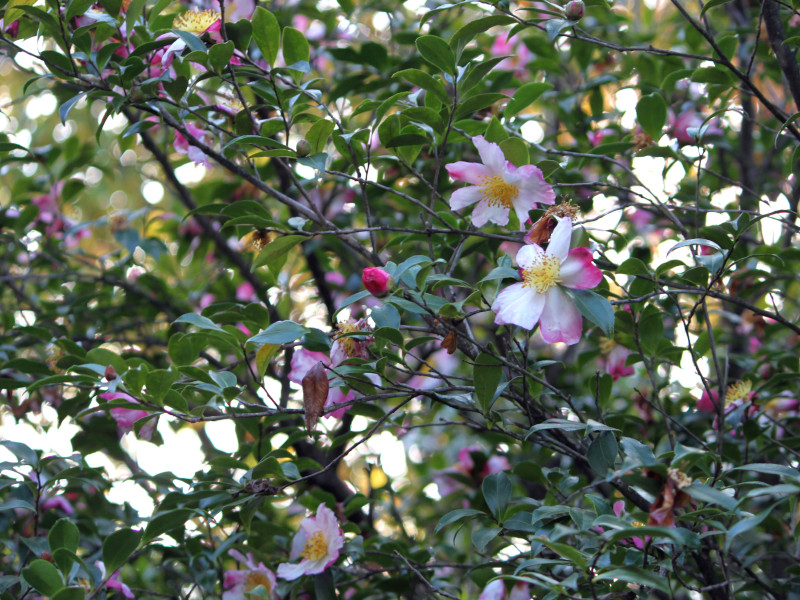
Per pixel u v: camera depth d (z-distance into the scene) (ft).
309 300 7.22
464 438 8.00
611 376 5.91
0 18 5.59
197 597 6.33
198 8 6.35
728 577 5.12
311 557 5.63
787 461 5.87
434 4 6.64
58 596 5.21
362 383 5.44
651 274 5.30
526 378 5.40
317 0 7.22
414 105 5.73
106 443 6.15
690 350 5.33
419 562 5.82
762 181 6.61
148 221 7.49
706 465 5.32
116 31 5.49
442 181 6.27
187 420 5.27
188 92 5.61
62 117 5.37
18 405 6.37
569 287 5.14
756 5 6.69
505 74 6.01
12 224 6.77
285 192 6.18
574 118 6.53
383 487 6.49
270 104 5.53
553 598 5.14
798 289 6.82
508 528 5.42
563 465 6.37
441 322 5.19
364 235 6.69
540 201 5.32
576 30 5.42
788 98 6.36
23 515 6.21
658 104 5.86
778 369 5.94
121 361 5.50
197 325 5.26
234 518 5.97
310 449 6.40
